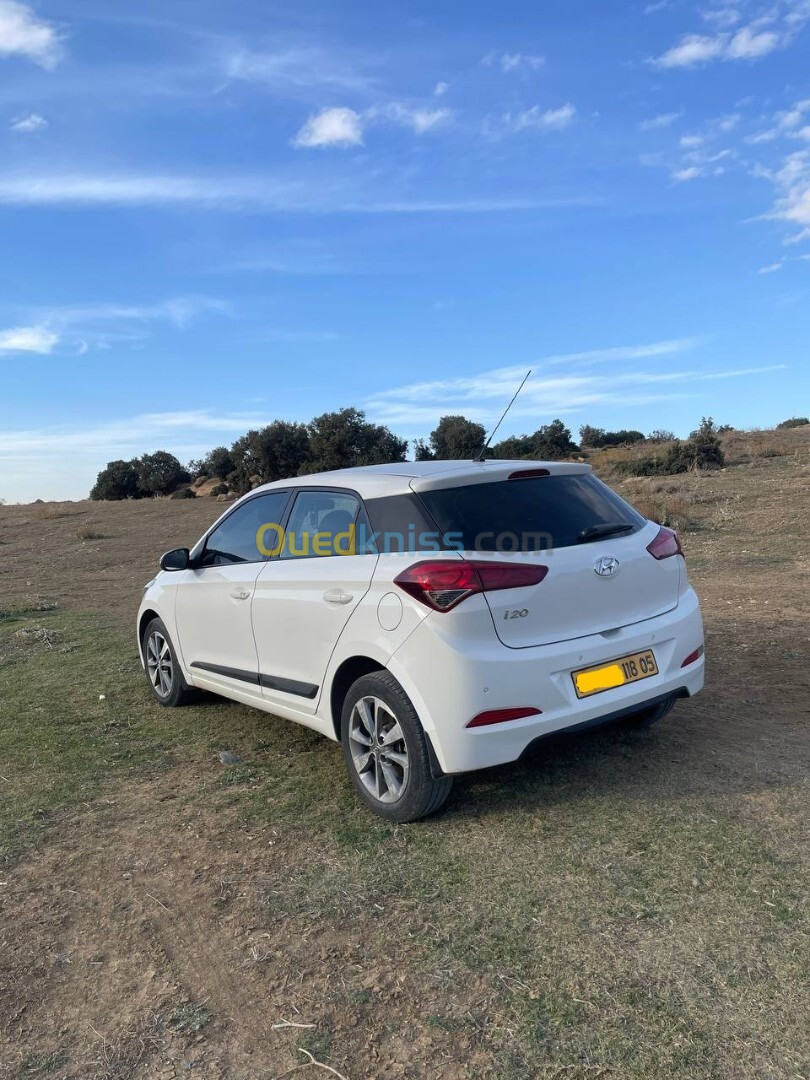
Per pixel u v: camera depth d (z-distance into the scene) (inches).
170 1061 91.6
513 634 136.4
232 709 230.5
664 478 940.0
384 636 143.6
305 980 104.1
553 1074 85.6
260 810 157.2
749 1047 87.5
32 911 124.9
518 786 158.4
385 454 1667.1
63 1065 91.7
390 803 146.9
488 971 102.9
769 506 654.5
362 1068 88.7
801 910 111.7
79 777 180.5
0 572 753.0
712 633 284.7
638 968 101.5
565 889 120.5
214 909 122.3
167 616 227.1
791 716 191.5
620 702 145.2
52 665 307.3
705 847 130.0
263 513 194.2
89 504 1638.8
